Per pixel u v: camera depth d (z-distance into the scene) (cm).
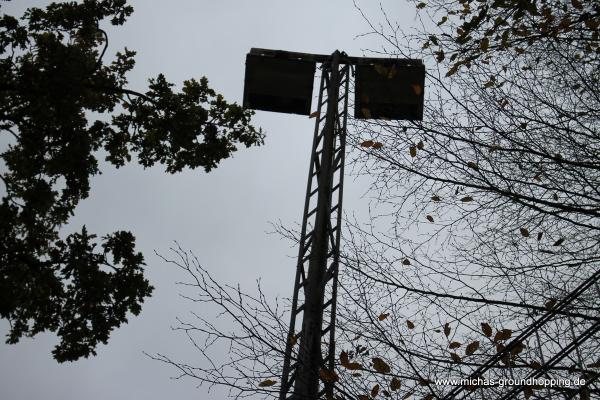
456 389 529
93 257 1088
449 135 614
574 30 637
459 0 679
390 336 554
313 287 545
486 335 552
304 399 496
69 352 1064
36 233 1107
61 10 1142
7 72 1056
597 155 597
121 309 1085
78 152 1099
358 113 700
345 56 732
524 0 625
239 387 535
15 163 1102
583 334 524
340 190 620
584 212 567
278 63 782
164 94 1161
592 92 618
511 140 595
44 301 1056
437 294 575
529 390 524
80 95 1103
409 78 675
